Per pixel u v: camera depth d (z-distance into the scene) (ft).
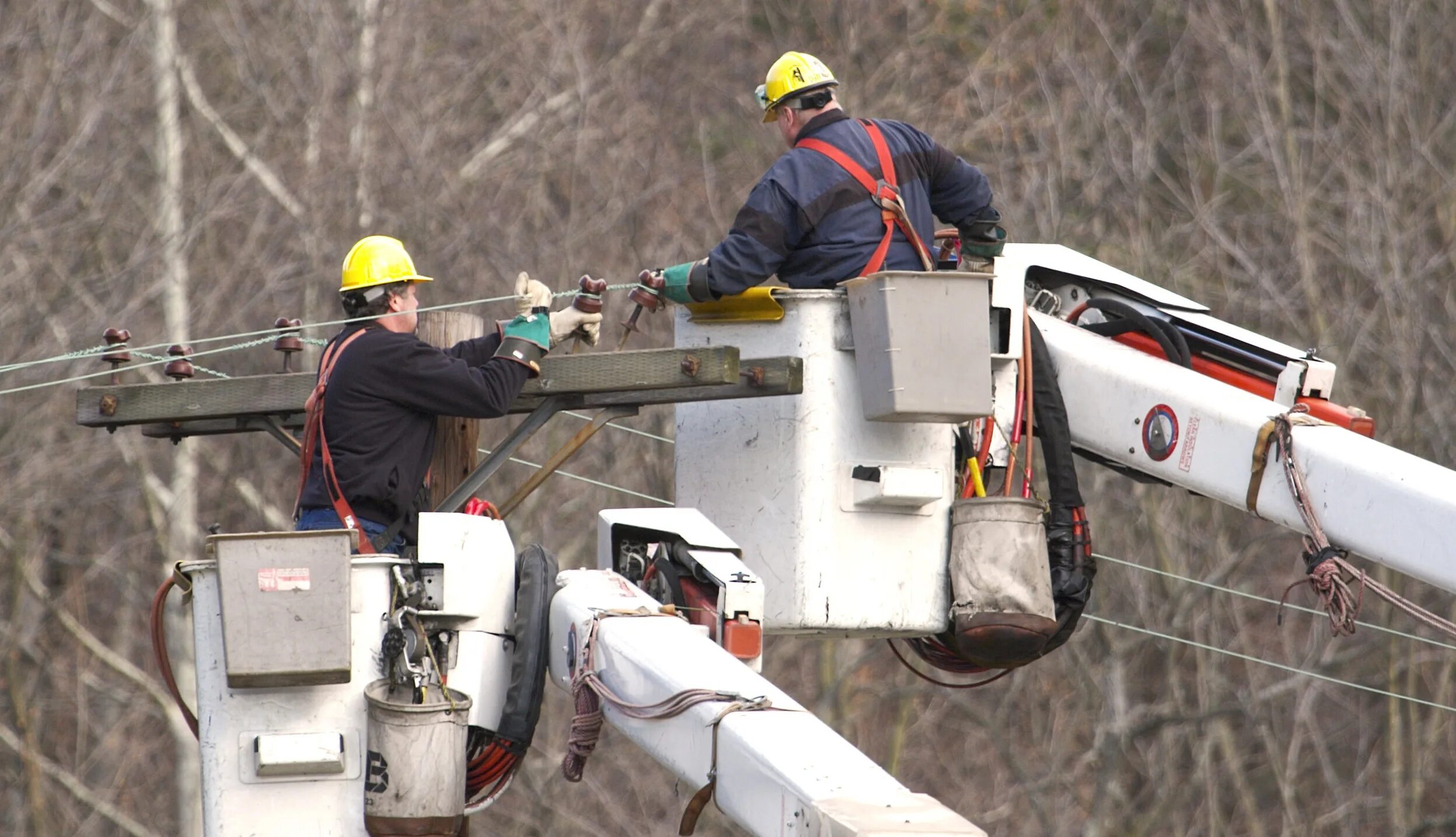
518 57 237.25
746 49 247.09
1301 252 221.46
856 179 86.89
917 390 82.69
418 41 229.86
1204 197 238.89
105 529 213.46
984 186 90.53
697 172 238.07
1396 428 214.90
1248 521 227.61
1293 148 227.61
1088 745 229.04
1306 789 228.63
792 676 226.38
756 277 85.81
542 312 82.64
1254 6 243.19
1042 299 97.91
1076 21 239.50
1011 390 92.17
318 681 73.56
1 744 210.79
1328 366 91.50
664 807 209.67
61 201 209.77
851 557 85.92
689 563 82.23
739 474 87.35
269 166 217.36
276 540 74.13
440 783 74.54
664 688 70.79
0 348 201.87
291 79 220.02
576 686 75.25
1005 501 86.53
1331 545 84.38
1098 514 221.66
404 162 222.28
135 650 214.48
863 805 60.29
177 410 92.22
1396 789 215.10
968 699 230.07
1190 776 226.99
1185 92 244.01
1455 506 80.02
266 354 209.67
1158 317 95.71
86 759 214.90
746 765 65.57
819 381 85.71
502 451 86.69
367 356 80.23
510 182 225.56
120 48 215.92
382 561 76.28
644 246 230.89
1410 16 229.86
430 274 219.82
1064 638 92.68
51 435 202.49
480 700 78.28
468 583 78.38
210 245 214.90
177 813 207.41
